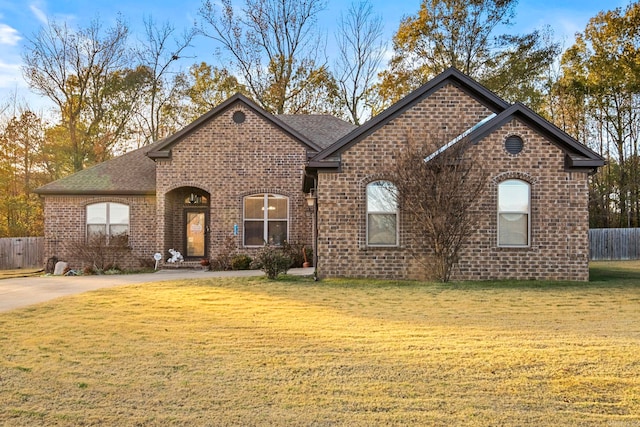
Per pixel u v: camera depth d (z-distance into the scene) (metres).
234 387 5.85
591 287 14.13
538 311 10.51
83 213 23.27
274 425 4.85
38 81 38.59
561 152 15.74
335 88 40.50
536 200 15.69
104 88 40.00
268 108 38.84
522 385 5.80
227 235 22.08
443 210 15.13
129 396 5.62
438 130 16.11
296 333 8.45
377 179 16.12
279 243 22.22
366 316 9.98
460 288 13.87
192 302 11.76
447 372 6.26
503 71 37.44
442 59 38.19
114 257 23.03
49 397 5.61
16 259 29.55
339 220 16.11
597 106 37.81
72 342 7.95
